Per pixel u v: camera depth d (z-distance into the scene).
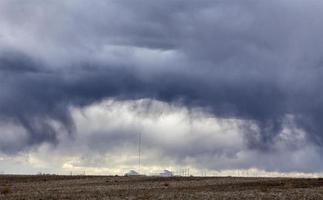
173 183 78.56
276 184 72.25
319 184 70.56
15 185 78.31
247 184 73.38
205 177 88.88
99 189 69.44
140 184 77.94
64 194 63.19
